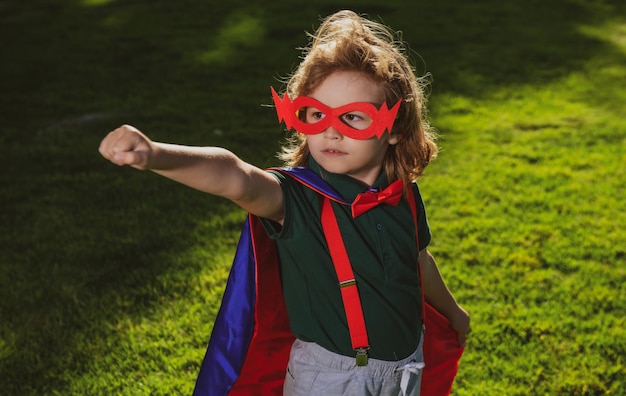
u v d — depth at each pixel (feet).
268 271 6.19
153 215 15.38
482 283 12.62
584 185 17.13
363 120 5.69
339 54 5.67
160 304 11.90
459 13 38.22
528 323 11.37
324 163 5.77
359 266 5.90
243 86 26.08
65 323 11.35
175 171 4.74
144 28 35.27
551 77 27.48
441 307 7.41
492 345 10.85
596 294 12.30
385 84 5.78
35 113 22.95
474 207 15.84
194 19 37.04
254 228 5.91
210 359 6.16
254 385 6.56
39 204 15.90
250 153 19.16
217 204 15.97
